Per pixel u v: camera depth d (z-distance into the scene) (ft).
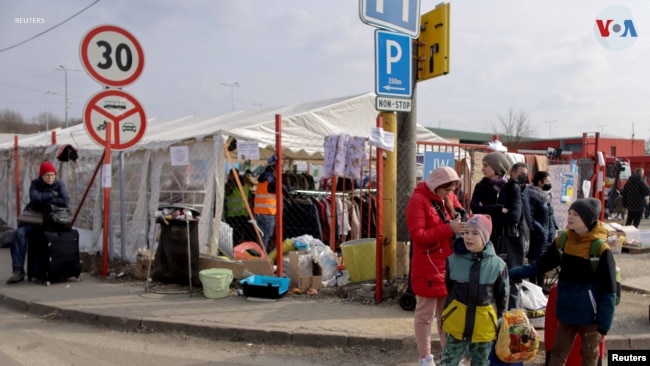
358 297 21.59
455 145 27.84
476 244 11.87
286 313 19.54
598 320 12.21
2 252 34.65
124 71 25.95
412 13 20.77
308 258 23.48
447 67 21.13
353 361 15.76
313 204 30.76
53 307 20.65
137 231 29.35
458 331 11.94
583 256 12.50
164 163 28.58
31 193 24.81
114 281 25.21
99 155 32.45
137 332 18.53
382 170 21.47
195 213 23.88
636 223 46.98
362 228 31.86
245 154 23.99
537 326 17.52
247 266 23.73
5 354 16.20
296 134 31.65
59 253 24.48
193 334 18.15
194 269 23.13
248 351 16.65
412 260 14.58
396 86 20.51
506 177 17.88
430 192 14.60
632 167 73.92
